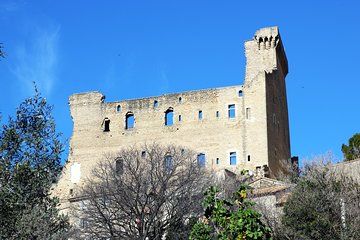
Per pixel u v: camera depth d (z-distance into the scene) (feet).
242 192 88.02
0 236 86.89
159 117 334.85
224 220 85.71
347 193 143.23
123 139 336.90
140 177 226.99
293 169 272.51
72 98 354.74
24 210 88.99
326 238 134.31
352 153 254.47
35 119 93.76
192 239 88.02
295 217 139.44
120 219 205.77
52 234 93.09
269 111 324.80
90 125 345.51
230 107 325.01
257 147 313.32
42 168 90.99
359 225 134.10
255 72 332.39
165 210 212.02
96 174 264.11
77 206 229.25
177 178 233.14
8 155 90.22
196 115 328.49
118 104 344.49
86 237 200.13
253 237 82.38
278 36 336.70
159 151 282.97
